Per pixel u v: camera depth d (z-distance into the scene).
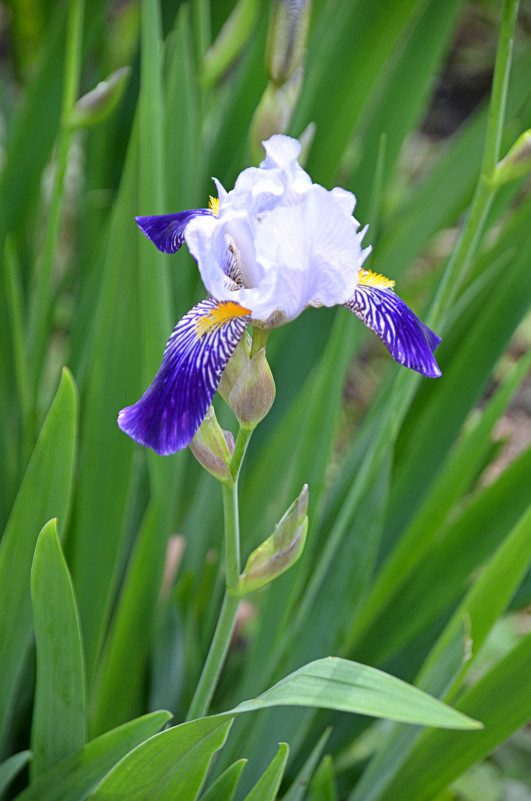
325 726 0.97
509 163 0.81
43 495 0.83
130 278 0.89
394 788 0.90
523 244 0.98
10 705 0.88
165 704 0.95
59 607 0.79
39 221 1.28
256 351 0.75
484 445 0.95
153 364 0.89
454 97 2.76
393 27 1.01
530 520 0.86
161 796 0.79
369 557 0.91
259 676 0.92
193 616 0.98
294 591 0.91
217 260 0.75
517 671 0.87
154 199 0.88
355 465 0.99
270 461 1.01
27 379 1.00
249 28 0.97
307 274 0.75
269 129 0.89
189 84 0.96
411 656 0.97
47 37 1.08
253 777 0.91
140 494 1.01
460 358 0.99
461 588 0.97
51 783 0.82
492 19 2.85
